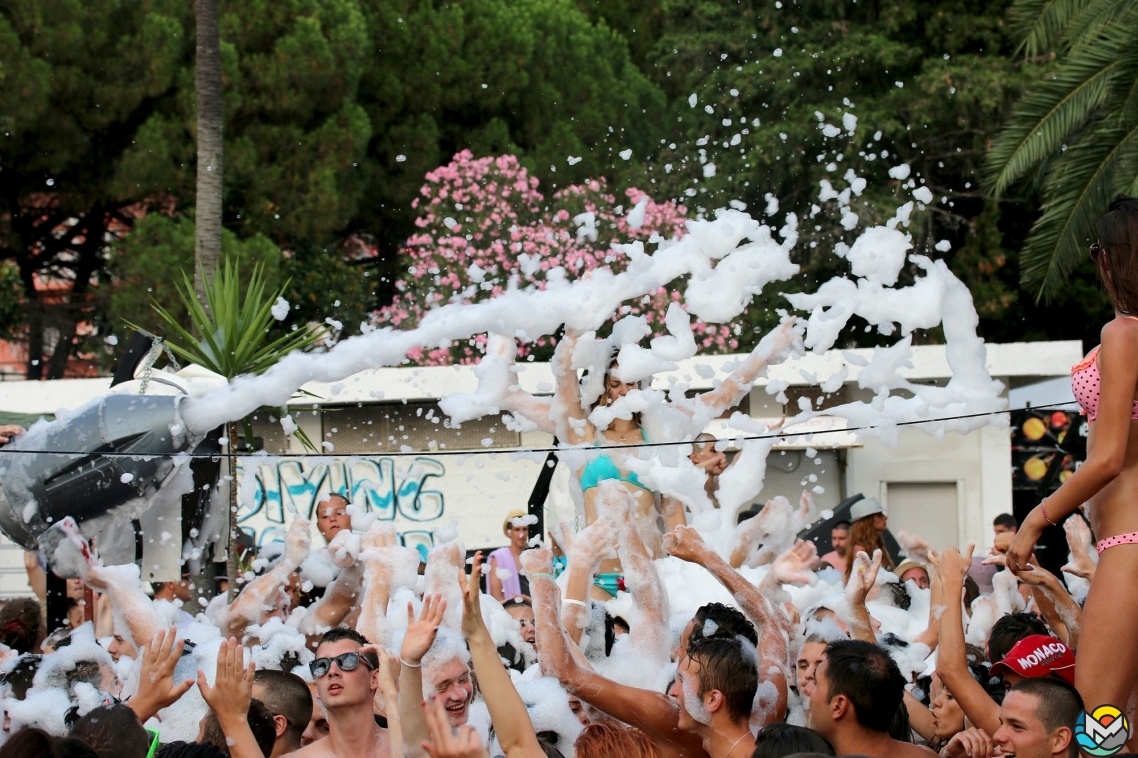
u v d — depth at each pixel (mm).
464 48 23781
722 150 21516
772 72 21516
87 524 6656
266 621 6828
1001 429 15766
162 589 9289
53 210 22469
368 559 6426
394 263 23844
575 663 5172
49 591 8562
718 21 23234
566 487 9258
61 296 23219
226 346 9516
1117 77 12328
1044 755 4348
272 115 21844
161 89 21000
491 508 14570
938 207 21562
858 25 22406
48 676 6203
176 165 21406
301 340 9914
